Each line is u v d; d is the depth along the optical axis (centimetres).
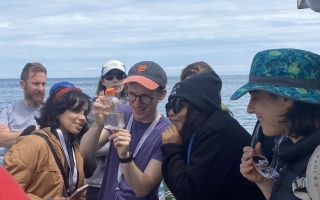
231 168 257
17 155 305
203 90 277
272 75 207
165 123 330
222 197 262
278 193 202
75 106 329
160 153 317
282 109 203
